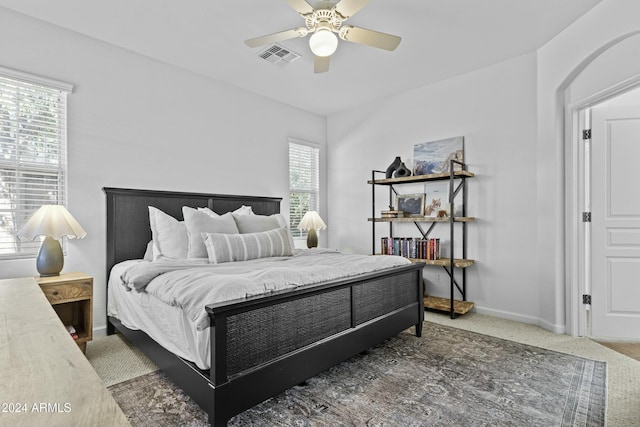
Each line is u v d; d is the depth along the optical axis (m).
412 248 3.89
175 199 3.40
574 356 2.47
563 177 3.00
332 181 5.12
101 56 3.01
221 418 1.50
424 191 4.05
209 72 3.66
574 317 2.91
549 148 3.06
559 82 2.92
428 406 1.82
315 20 2.20
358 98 4.48
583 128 2.93
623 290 2.84
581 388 2.00
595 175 2.91
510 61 3.39
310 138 4.98
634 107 2.85
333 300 2.12
